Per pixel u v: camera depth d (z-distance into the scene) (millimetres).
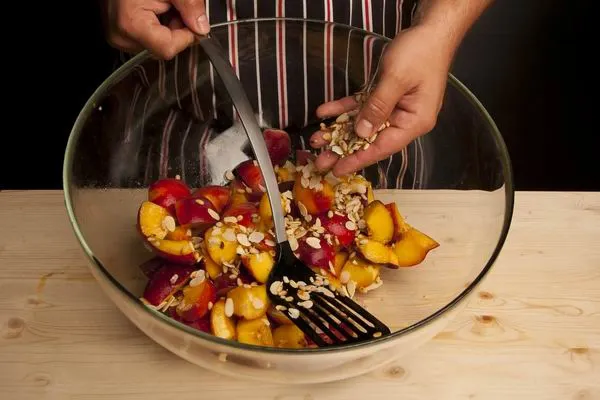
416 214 1035
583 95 2000
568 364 946
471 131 1004
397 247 979
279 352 735
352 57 1114
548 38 1945
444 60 982
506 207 901
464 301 811
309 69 1143
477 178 1001
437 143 1061
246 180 1063
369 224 966
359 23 1261
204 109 1102
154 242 922
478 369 938
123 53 1339
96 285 1013
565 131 2014
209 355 786
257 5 1235
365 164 1012
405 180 1092
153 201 985
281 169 1088
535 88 2008
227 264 930
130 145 1020
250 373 809
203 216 962
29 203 1114
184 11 974
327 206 1000
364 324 848
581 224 1124
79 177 911
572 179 1978
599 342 971
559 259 1073
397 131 988
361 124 968
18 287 1008
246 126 938
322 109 1108
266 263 924
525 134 2018
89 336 956
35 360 929
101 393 900
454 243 1000
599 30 1928
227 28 1095
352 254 963
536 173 1987
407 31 976
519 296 1021
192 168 1112
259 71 1146
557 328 985
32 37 2016
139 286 925
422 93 977
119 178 999
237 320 895
